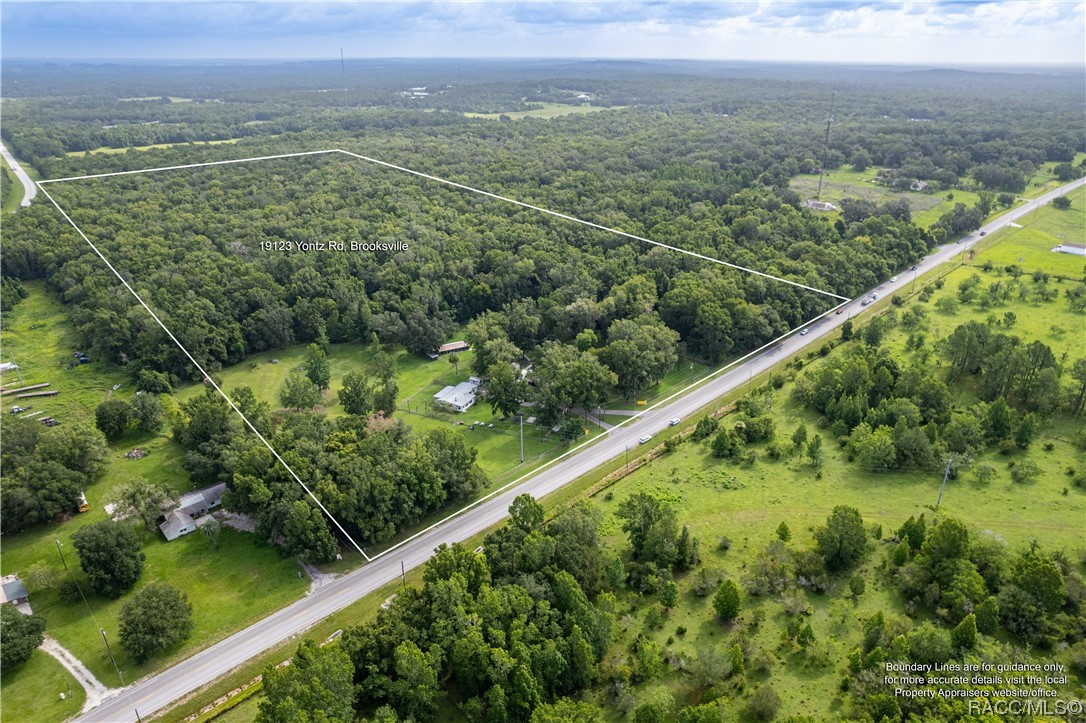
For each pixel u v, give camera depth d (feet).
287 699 225.76
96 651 293.23
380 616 278.05
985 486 380.78
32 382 487.61
